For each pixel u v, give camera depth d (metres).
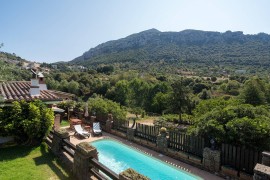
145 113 36.50
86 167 6.49
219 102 15.23
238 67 104.12
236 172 8.27
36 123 9.79
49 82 58.06
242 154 8.30
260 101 24.69
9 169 7.48
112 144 13.11
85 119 17.23
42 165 7.96
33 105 10.04
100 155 11.27
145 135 12.77
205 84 55.78
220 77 80.00
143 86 50.47
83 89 60.12
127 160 10.80
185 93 33.09
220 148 9.09
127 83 53.09
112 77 72.69
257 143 8.40
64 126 16.05
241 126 8.78
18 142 10.07
